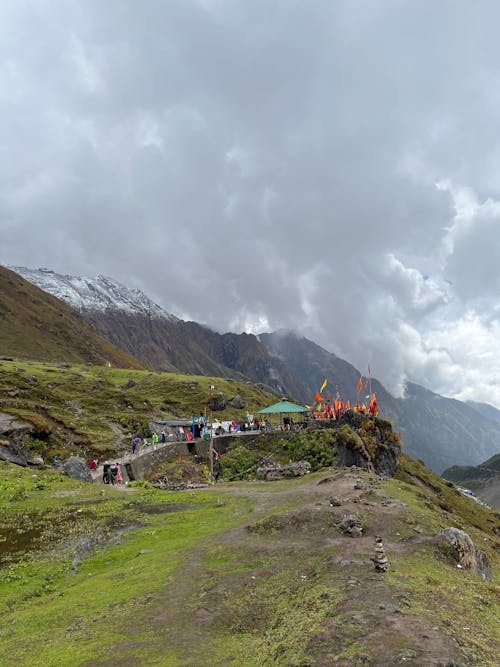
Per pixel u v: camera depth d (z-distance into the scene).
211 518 28.22
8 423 59.94
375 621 11.14
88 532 26.45
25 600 18.42
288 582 16.27
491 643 10.58
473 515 100.25
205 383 143.50
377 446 68.88
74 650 12.41
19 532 26.59
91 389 102.69
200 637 12.82
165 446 58.69
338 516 24.23
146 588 17.00
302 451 59.09
